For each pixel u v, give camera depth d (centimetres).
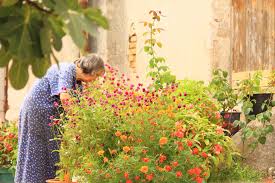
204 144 744
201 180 633
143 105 687
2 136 1004
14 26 178
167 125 661
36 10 179
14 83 181
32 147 778
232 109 941
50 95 776
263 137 854
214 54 1041
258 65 1118
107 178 636
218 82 914
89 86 741
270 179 830
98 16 176
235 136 901
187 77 1002
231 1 1058
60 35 179
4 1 179
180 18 1095
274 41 1155
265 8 1141
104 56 1211
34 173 778
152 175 619
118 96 707
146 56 1146
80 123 689
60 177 735
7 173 966
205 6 1057
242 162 880
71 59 1238
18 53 177
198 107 828
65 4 173
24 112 782
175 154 657
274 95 930
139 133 653
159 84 859
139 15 1171
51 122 778
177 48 1097
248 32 1098
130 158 622
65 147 723
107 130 682
